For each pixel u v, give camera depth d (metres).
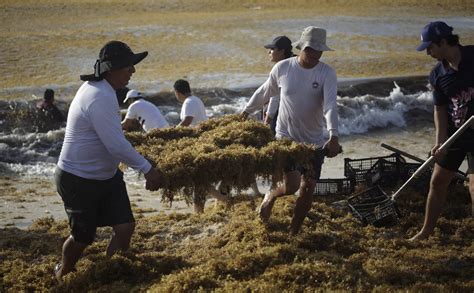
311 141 7.05
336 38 23.20
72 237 6.09
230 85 16.42
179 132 7.45
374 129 15.38
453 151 7.15
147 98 15.30
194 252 7.06
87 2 28.91
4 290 6.21
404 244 7.30
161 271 6.40
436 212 7.43
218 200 8.52
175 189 6.21
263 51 20.83
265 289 5.68
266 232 7.11
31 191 11.03
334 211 8.24
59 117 14.21
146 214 9.28
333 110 6.68
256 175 6.49
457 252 7.16
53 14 26.31
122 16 26.30
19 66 18.28
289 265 6.21
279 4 29.97
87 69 18.20
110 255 6.47
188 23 24.97
